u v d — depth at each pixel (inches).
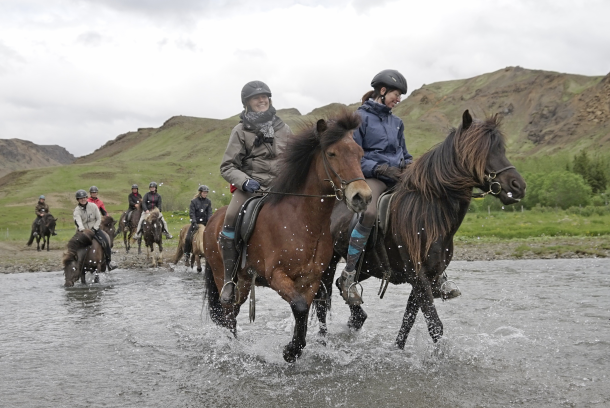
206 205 548.4
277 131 216.4
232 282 201.8
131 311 304.3
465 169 184.9
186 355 210.2
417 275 191.2
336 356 202.7
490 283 375.2
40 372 191.0
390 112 224.4
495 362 189.9
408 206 193.9
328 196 174.7
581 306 281.9
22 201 3850.9
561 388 161.5
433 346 208.1
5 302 342.3
